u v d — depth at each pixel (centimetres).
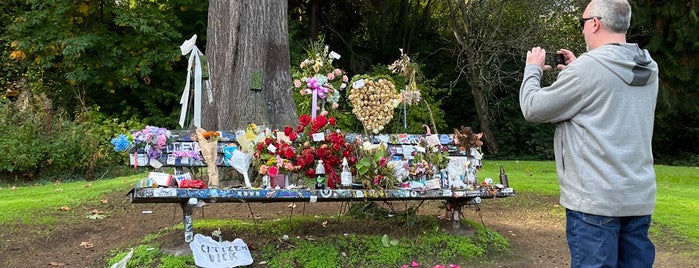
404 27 1850
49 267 368
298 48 1455
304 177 399
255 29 677
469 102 1825
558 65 267
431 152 432
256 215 509
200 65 462
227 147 407
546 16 1491
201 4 1384
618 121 221
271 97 684
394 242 393
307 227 433
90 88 1395
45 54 1286
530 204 627
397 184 403
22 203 579
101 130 1130
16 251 407
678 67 1419
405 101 468
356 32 1873
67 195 628
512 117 1723
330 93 466
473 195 407
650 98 230
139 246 380
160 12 1345
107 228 472
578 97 226
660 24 1411
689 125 1788
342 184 388
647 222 231
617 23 236
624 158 219
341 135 400
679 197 700
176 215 514
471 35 1502
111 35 1291
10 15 1420
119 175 1015
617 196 217
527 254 418
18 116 998
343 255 374
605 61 224
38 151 930
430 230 428
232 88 672
